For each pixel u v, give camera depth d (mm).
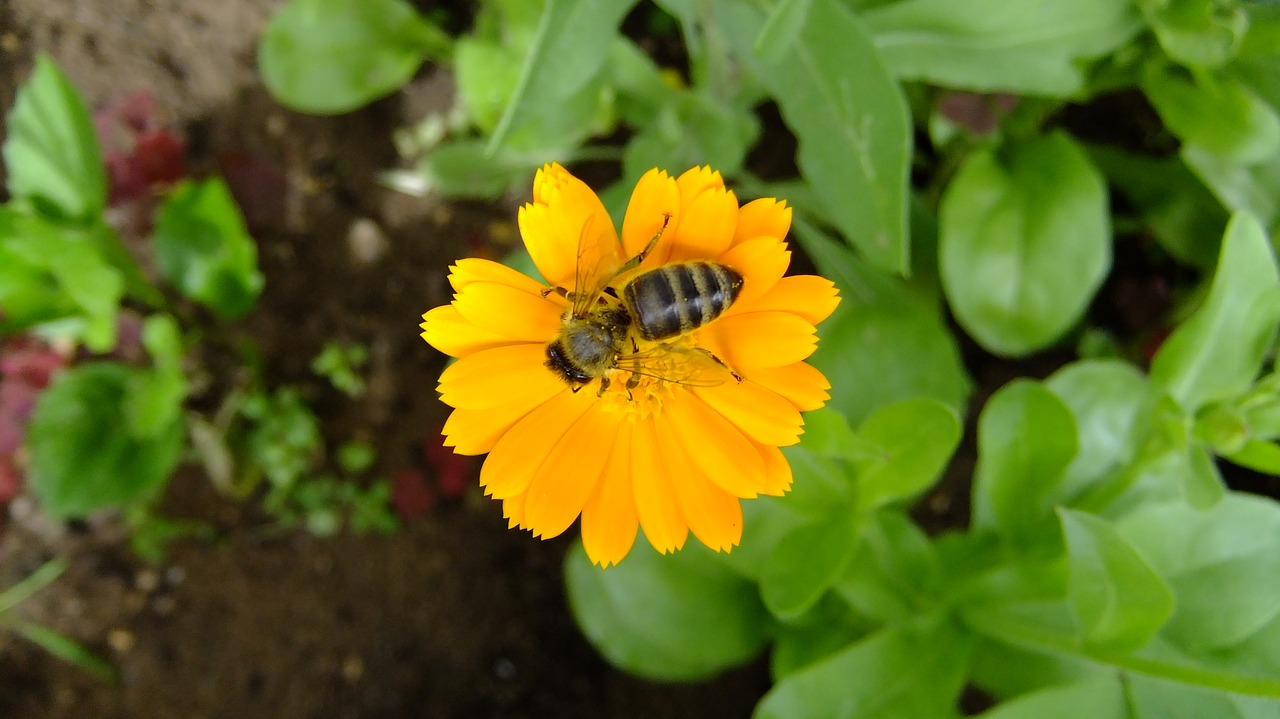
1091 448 76
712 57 86
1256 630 68
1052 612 73
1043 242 83
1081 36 77
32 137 88
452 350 58
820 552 66
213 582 101
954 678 71
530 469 60
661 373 60
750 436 58
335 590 101
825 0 66
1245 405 63
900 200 67
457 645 101
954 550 78
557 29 61
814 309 57
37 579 99
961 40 78
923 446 61
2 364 101
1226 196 80
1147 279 102
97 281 85
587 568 85
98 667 98
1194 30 74
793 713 70
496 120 95
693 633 84
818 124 72
